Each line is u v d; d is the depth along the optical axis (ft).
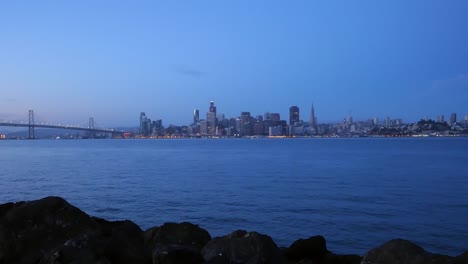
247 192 136.15
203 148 621.31
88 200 119.65
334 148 588.91
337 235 76.13
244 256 24.93
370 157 352.90
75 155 416.05
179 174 203.62
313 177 187.32
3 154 437.99
